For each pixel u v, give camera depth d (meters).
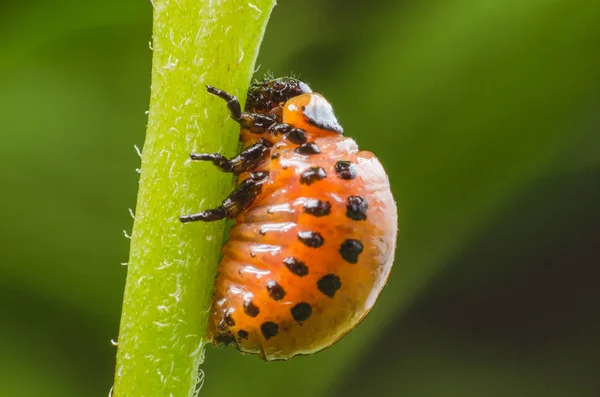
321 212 0.07
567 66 0.10
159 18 0.07
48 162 0.11
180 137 0.07
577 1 0.10
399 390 0.12
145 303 0.07
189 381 0.07
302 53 0.11
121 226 0.11
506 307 0.13
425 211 0.10
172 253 0.07
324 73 0.11
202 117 0.07
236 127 0.07
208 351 0.11
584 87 0.10
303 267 0.07
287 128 0.08
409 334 0.13
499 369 0.12
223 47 0.07
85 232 0.11
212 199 0.07
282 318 0.07
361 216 0.07
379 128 0.10
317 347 0.08
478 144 0.10
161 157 0.07
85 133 0.11
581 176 0.12
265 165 0.08
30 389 0.10
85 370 0.11
